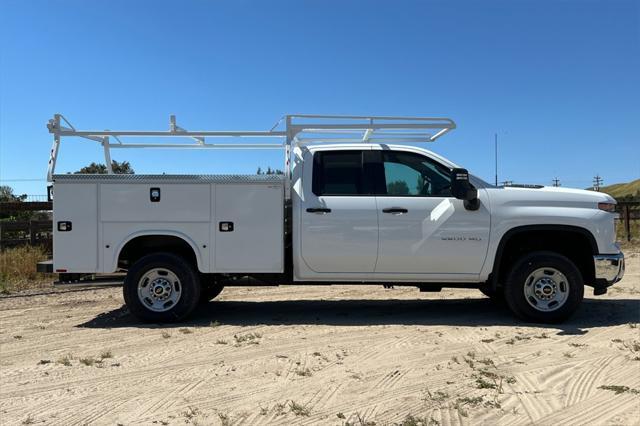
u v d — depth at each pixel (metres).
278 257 6.61
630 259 12.96
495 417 3.73
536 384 4.35
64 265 6.59
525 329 6.21
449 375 4.60
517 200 6.51
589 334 5.92
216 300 8.55
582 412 3.79
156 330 6.39
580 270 6.82
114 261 6.60
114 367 4.96
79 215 6.60
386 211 6.50
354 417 3.75
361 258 6.55
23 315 7.44
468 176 6.33
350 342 5.72
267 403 4.03
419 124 6.86
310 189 6.63
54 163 6.75
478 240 6.46
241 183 6.61
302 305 8.05
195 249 6.61
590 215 6.41
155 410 3.94
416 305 7.98
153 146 8.12
